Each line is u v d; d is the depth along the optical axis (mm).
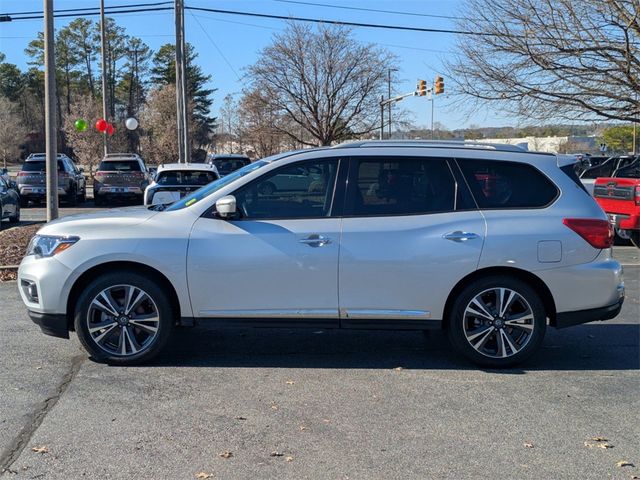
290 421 4664
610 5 14523
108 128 30875
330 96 39906
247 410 4855
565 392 5309
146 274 5750
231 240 5648
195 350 6320
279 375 5633
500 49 15695
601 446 4320
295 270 5633
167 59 78062
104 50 31844
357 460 4082
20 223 17734
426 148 5902
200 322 5730
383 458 4117
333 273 5641
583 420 4750
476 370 5824
